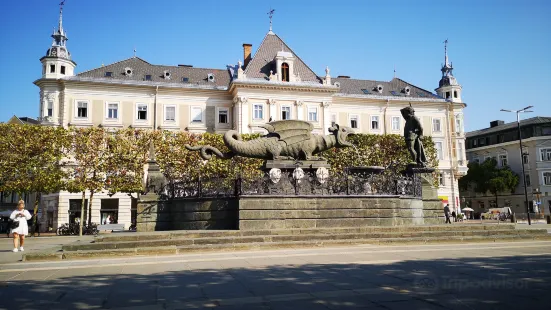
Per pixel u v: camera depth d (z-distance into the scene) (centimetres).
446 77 5797
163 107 4522
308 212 1480
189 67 5044
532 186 5641
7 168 3122
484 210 6281
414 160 1858
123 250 1126
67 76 4338
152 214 1648
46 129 3288
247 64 4981
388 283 680
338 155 3766
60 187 3183
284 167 1653
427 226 1466
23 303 580
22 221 1373
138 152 3412
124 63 4709
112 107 4384
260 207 1440
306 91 4628
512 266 847
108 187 3291
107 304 568
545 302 543
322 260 965
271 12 5138
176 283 709
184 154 3472
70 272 853
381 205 1559
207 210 1539
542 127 5672
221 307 538
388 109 5203
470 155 6681
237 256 1065
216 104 4669
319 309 518
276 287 661
